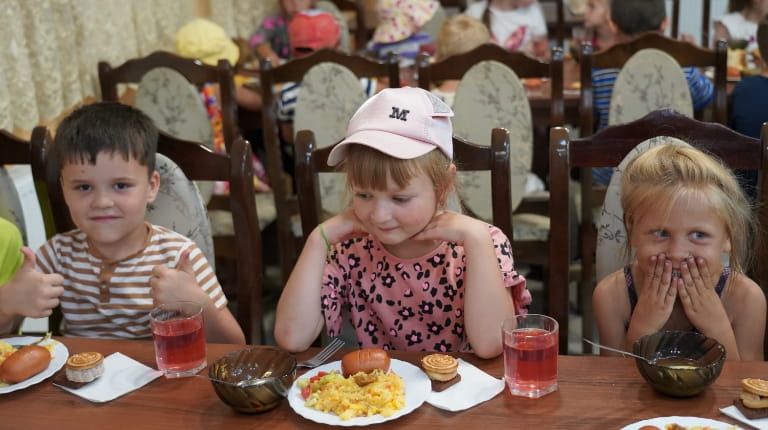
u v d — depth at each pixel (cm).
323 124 262
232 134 263
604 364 115
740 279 137
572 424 99
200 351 117
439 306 141
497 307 123
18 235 160
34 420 105
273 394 103
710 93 267
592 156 152
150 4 342
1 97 242
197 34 328
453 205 154
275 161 260
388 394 104
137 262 151
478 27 305
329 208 253
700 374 101
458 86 249
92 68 294
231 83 258
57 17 272
